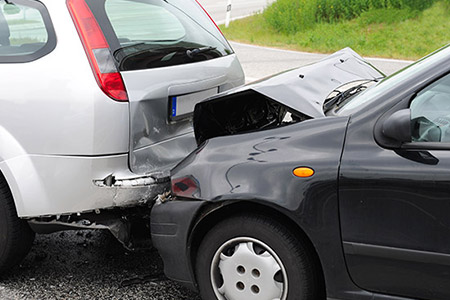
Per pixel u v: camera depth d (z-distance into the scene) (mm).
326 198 2891
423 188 2727
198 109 3547
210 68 4102
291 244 3006
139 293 3771
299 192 2920
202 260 3236
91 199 3582
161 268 4117
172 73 3805
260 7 22922
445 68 2893
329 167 2889
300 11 16906
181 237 3254
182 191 3234
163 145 3783
